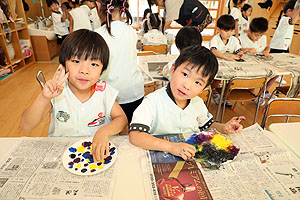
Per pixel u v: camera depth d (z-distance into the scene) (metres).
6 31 3.37
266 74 1.93
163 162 0.76
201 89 0.83
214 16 6.17
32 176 0.67
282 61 2.28
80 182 0.66
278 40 3.37
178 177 0.69
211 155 0.79
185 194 0.63
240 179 0.69
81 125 1.00
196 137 0.90
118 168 0.73
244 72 1.89
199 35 1.60
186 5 2.90
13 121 2.31
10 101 2.73
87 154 0.78
